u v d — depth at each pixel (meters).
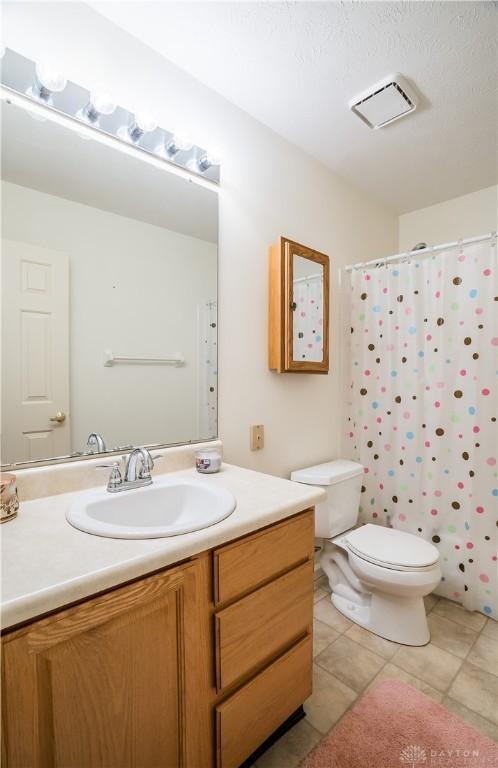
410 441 1.97
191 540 0.78
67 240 1.12
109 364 1.21
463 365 1.78
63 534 0.81
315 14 1.16
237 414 1.60
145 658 0.74
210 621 0.85
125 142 1.23
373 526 1.79
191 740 0.82
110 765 0.70
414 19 1.18
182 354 1.41
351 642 1.51
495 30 1.22
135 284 1.27
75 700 0.65
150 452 1.31
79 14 1.12
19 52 1.02
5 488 0.87
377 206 2.47
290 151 1.82
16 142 1.02
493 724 1.13
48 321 1.08
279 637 1.01
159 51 1.30
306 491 1.12
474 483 1.73
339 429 2.17
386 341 2.07
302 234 1.89
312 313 1.78
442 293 1.83
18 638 0.58
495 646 1.49
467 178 2.18
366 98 1.52
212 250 1.50
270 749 1.07
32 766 0.60
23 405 1.03
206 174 1.46
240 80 1.43
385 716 1.16
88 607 0.65
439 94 1.51
